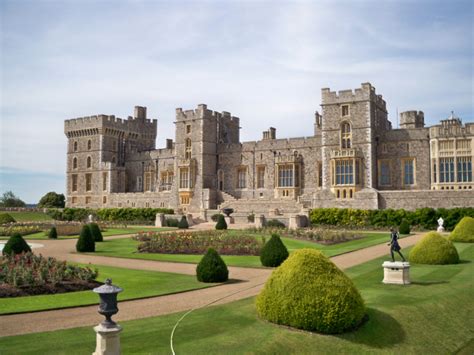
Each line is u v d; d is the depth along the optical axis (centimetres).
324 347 1149
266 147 6875
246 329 1220
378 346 1206
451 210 4491
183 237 3438
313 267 1265
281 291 1258
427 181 5481
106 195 8056
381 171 5781
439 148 5262
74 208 7850
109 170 8019
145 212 6794
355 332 1230
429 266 2244
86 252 3041
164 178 7938
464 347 1391
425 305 1514
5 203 10269
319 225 5069
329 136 5891
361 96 5684
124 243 3659
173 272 2217
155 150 8094
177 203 7169
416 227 4606
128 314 1427
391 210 4812
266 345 1114
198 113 7125
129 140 8681
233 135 7938
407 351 1234
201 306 1512
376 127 5859
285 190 6550
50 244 3631
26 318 1398
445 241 2334
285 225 4997
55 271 1897
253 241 3200
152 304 1558
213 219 6103
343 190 5672
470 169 5078
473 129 5072
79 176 8488
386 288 1728
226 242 3170
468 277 1945
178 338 1170
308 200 5897
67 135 8712
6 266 1920
